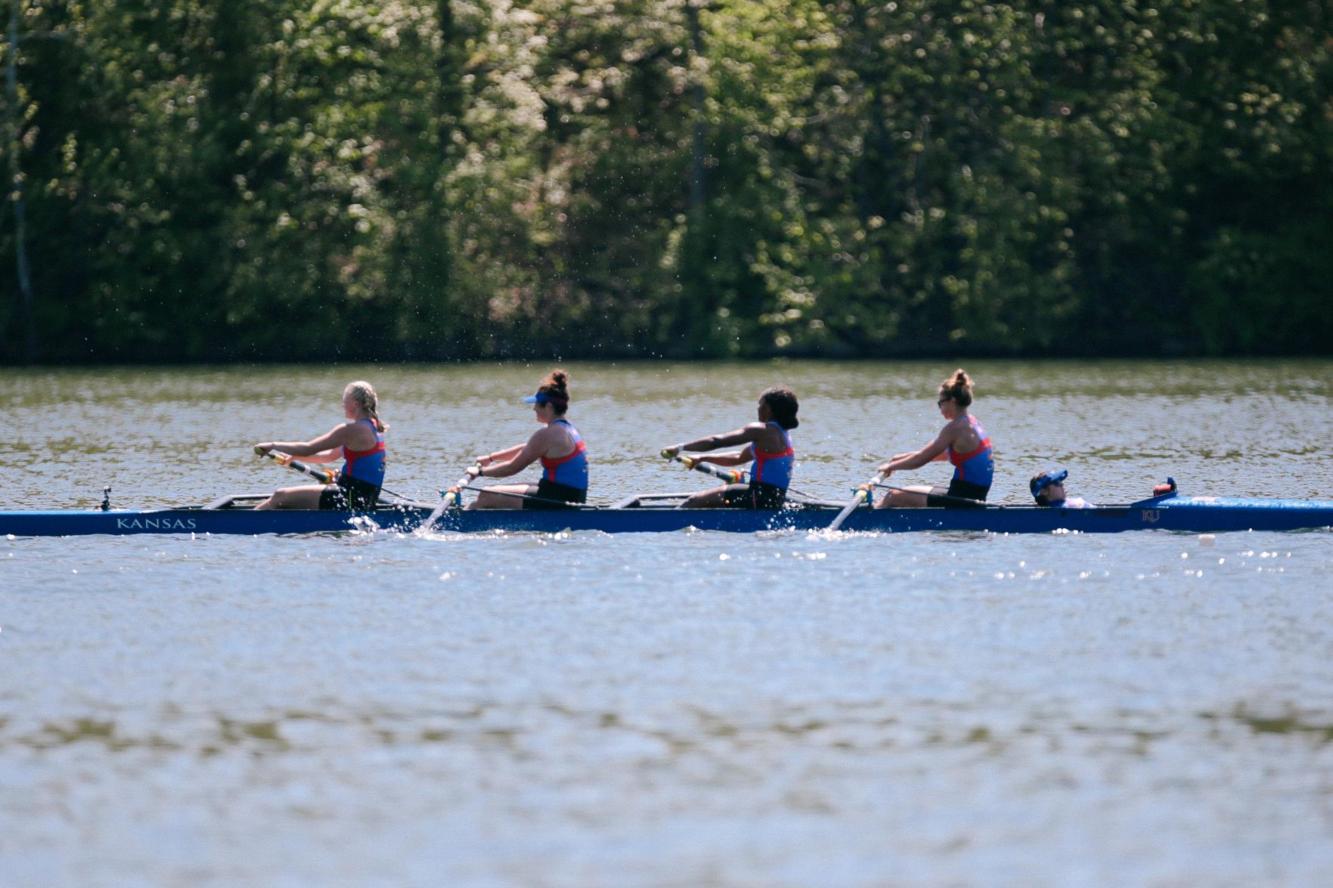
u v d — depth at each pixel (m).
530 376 177.62
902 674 47.97
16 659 50.03
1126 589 59.09
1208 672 47.97
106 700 45.75
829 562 64.12
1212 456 98.31
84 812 37.62
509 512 70.69
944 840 35.78
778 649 50.81
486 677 47.91
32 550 67.31
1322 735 42.12
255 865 34.75
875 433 114.50
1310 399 140.00
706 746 41.69
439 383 167.25
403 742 42.09
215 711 44.72
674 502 74.62
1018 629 53.16
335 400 145.88
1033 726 43.06
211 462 98.75
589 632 53.09
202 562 64.69
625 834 36.19
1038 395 146.62
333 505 71.00
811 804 37.78
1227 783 38.88
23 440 111.06
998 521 70.44
